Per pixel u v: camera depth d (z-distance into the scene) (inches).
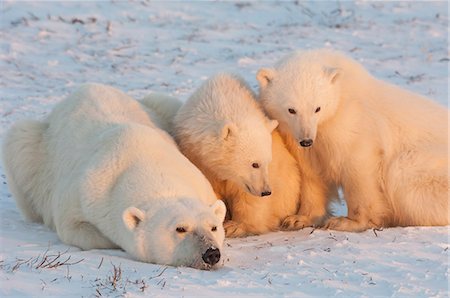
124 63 978.1
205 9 1237.1
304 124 462.0
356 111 476.1
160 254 379.2
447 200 475.5
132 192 402.0
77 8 1216.2
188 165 432.1
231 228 466.0
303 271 370.0
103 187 414.0
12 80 903.1
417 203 480.1
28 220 494.3
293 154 495.8
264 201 476.1
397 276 362.3
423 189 479.2
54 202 444.1
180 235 376.8
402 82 890.1
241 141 451.8
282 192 488.7
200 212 384.2
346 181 482.3
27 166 483.8
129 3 1247.5
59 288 333.1
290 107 469.1
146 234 384.5
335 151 477.1
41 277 347.3
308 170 494.9
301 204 501.7
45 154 483.8
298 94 466.6
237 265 385.4
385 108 488.7
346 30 1128.2
